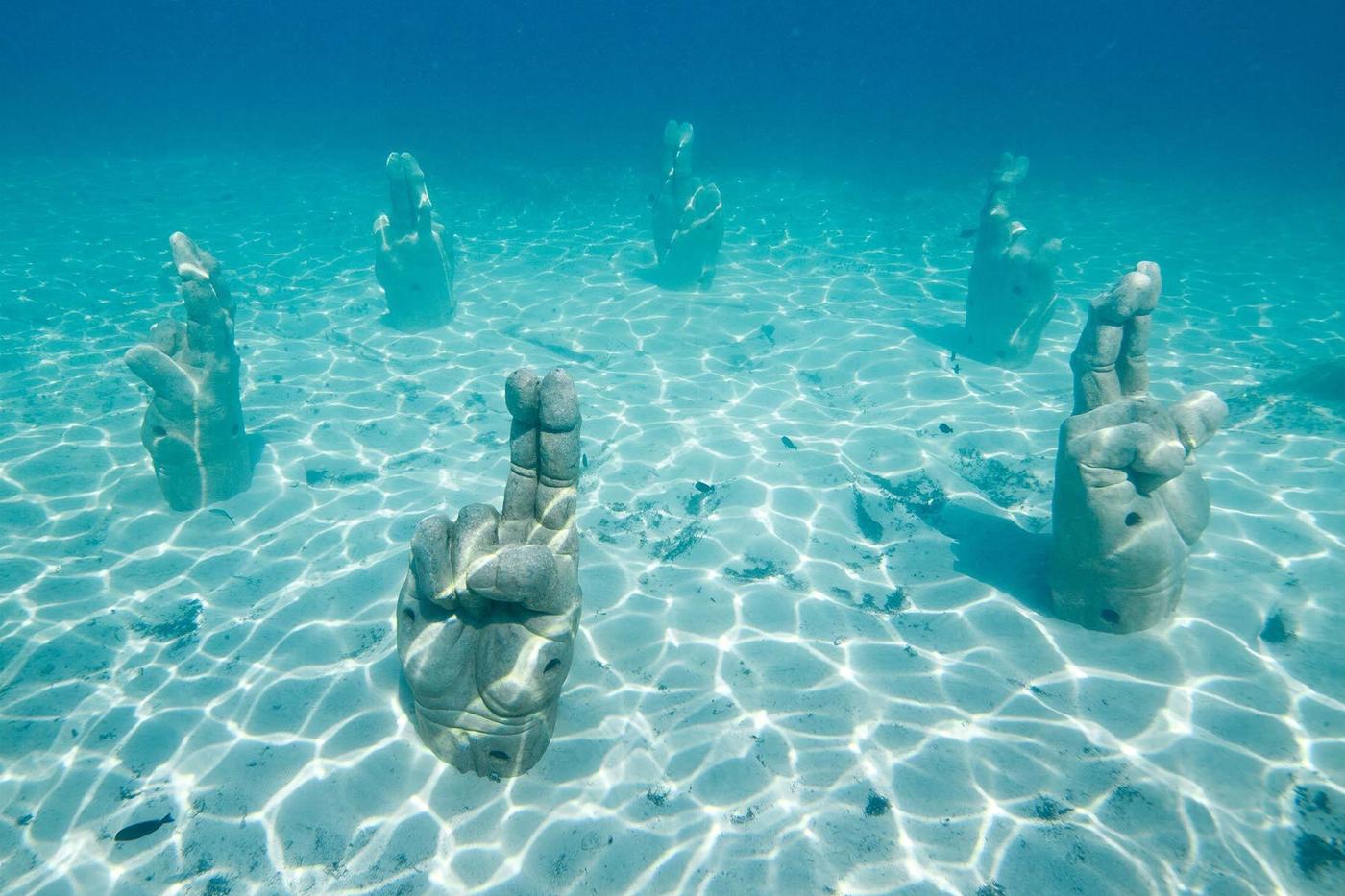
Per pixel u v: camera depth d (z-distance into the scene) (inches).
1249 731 179.3
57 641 218.8
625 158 1117.7
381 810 163.6
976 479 309.1
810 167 1135.0
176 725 187.3
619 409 377.4
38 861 155.0
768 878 149.0
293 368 424.2
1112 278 610.9
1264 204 916.0
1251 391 377.1
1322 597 220.4
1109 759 173.9
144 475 308.5
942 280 594.2
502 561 136.6
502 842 156.6
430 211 448.5
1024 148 1337.4
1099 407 207.2
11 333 460.8
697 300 530.6
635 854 154.0
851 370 422.3
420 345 459.2
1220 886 145.0
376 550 261.3
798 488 299.0
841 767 174.1
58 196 842.2
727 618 226.4
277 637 219.0
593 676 202.4
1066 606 216.8
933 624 223.6
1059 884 146.9
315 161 1137.4
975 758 175.9
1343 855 149.6
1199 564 240.7
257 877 150.9
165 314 504.1
